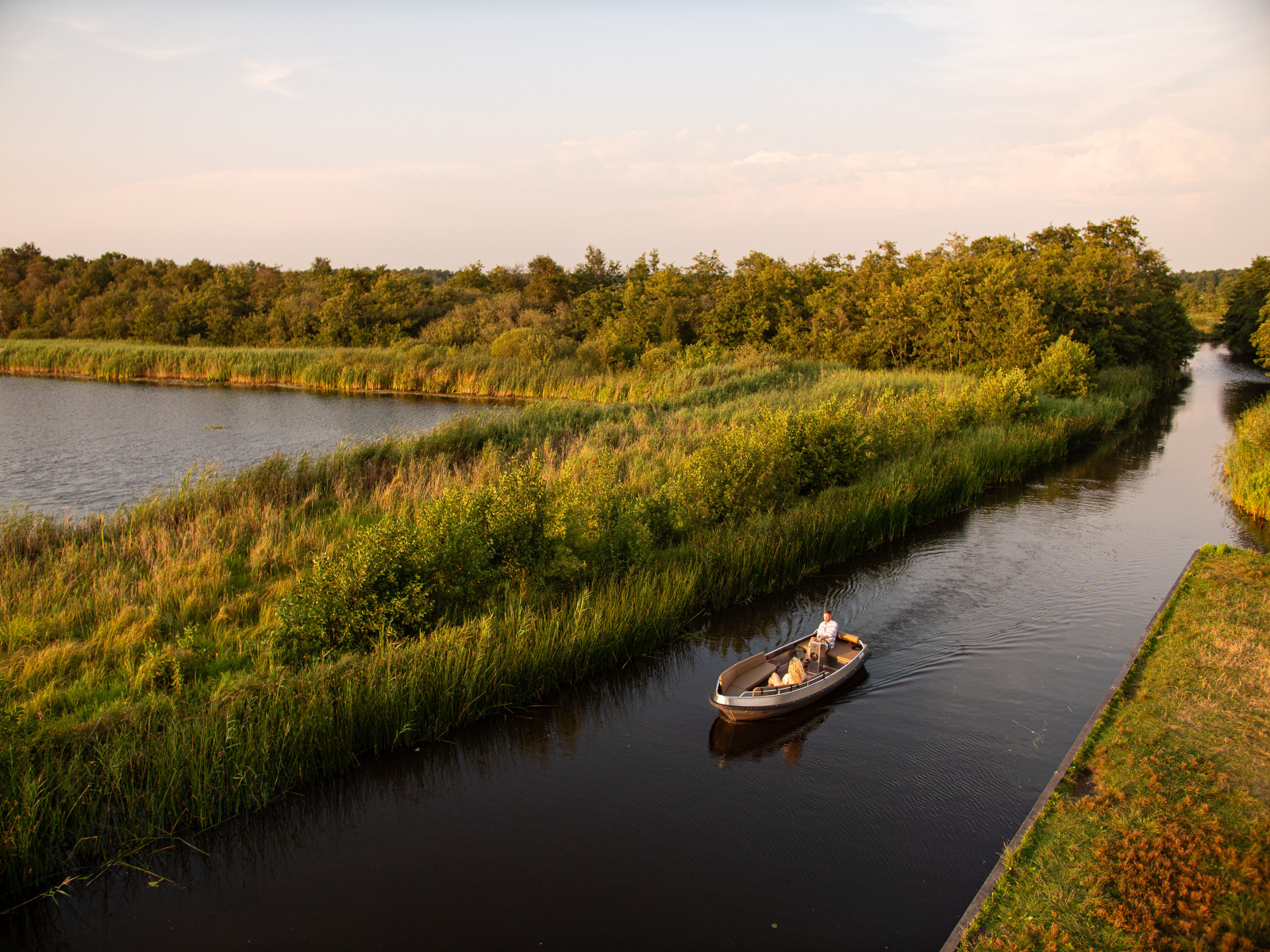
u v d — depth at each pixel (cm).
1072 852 781
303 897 849
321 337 7069
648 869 889
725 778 1063
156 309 7875
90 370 5778
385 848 929
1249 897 686
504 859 908
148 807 935
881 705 1244
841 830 953
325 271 9450
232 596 1378
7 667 1088
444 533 1414
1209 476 2939
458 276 9575
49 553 1463
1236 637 1266
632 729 1194
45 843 873
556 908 830
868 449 2428
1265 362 4762
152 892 859
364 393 5100
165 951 777
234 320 7694
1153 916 678
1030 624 1543
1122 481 2852
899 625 1538
